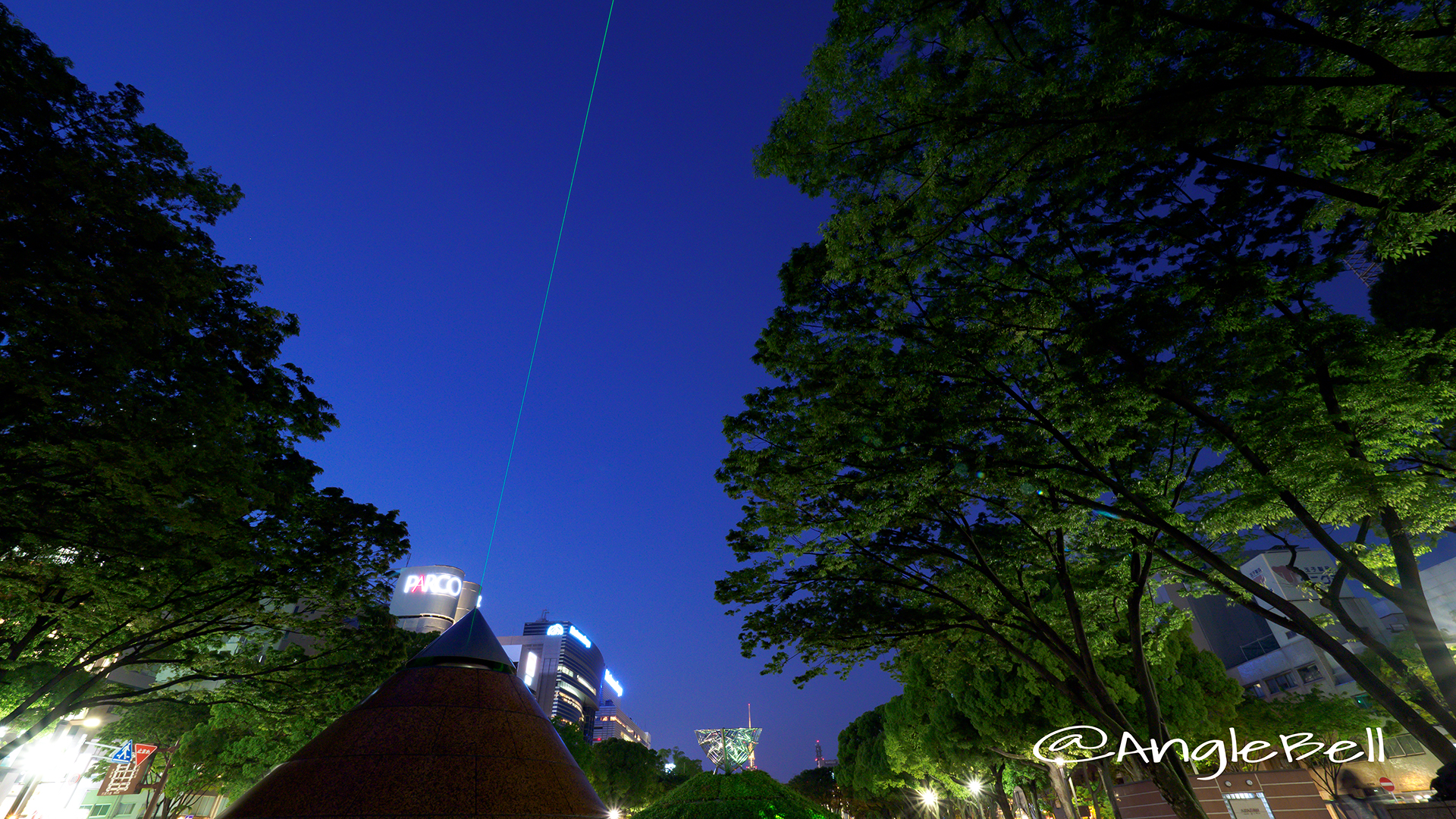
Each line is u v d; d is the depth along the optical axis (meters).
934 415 12.23
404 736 3.88
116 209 8.42
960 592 16.25
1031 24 7.57
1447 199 7.01
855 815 63.59
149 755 32.06
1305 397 11.26
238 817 3.52
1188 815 12.23
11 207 7.37
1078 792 35.62
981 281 11.35
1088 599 15.89
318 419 13.40
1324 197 9.25
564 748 4.43
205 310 10.87
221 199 10.01
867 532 13.39
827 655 16.97
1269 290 10.52
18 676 16.09
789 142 8.91
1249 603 13.26
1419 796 29.64
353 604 16.22
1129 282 11.01
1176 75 7.38
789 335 12.59
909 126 8.19
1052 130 7.75
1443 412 10.95
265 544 13.23
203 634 15.42
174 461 8.83
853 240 9.62
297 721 18.97
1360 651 37.34
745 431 13.84
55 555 11.59
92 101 8.52
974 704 25.56
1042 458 12.30
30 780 34.50
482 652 4.69
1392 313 13.27
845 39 7.99
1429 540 13.50
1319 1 7.04
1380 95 7.72
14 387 7.99
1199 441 13.62
